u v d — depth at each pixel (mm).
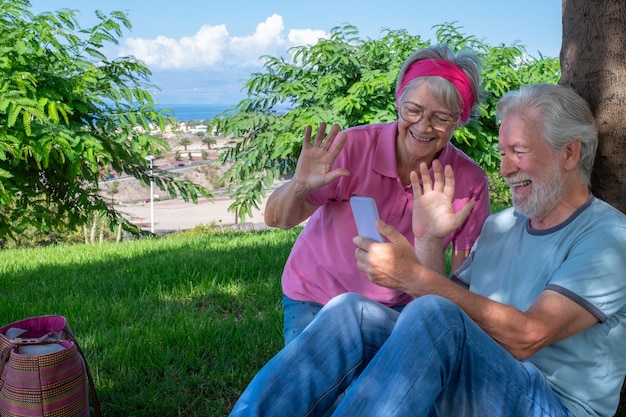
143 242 8812
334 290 2896
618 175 2854
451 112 2666
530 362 2312
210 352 3881
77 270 6379
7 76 7859
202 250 7074
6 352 2803
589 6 2848
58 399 2762
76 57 9523
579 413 2246
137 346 3904
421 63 2674
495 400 2205
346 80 11156
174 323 4379
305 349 2348
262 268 5879
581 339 2240
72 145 8203
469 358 2195
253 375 3562
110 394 3410
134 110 9664
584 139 2275
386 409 2098
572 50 2930
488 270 2598
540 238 2387
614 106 2826
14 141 7555
